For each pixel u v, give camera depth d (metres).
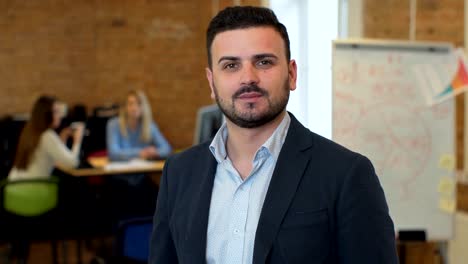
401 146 2.73
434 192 2.79
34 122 4.05
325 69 3.53
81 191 3.94
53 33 5.98
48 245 4.82
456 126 3.22
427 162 2.77
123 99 5.99
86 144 5.31
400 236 2.77
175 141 5.95
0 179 4.98
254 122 1.17
